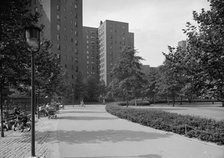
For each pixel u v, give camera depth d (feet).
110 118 69.72
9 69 34.58
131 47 105.40
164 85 163.94
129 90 105.70
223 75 22.58
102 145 30.30
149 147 28.81
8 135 39.63
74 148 28.73
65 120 64.28
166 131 41.86
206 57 22.57
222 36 22.47
